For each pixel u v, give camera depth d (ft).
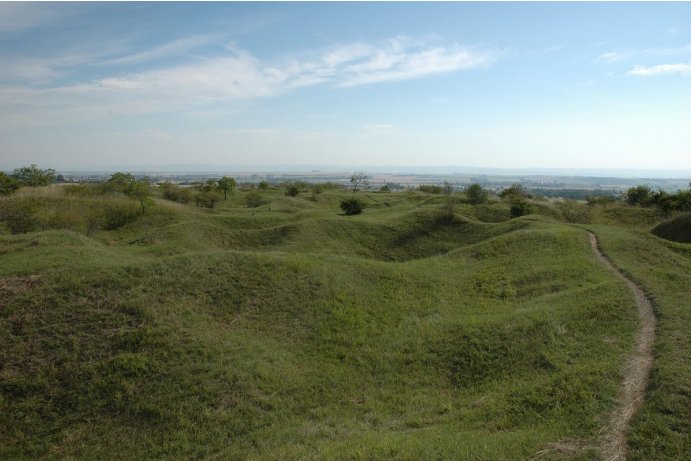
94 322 36.91
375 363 37.63
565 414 26.71
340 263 56.95
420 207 132.87
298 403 32.04
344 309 45.65
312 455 25.16
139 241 89.10
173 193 156.66
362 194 209.56
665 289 46.83
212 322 40.24
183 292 43.14
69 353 33.81
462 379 34.81
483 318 44.16
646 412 24.95
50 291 39.93
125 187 121.70
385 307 48.24
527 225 96.63
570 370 31.53
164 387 31.73
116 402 30.53
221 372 33.47
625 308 41.16
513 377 33.37
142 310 38.60
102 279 42.52
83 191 121.29
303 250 92.32
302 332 41.22
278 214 130.41
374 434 27.45
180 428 28.84
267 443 27.55
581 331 37.83
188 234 92.43
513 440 24.47
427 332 42.04
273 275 48.65
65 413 29.91
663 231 94.38
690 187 127.75
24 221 87.81
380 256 100.27
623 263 59.21
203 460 26.48
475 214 134.10
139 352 34.50
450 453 23.65
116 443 27.99
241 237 100.32
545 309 43.68
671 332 34.99
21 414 29.55
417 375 35.88
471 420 28.53
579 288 50.01
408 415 30.63
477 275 61.82
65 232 63.82
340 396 33.27
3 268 44.80
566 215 130.31
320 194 197.06
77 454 27.35
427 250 103.55
